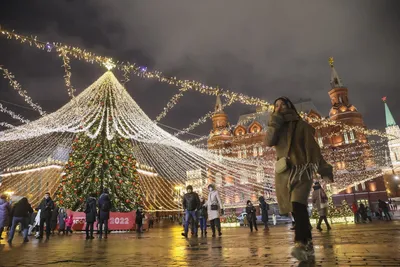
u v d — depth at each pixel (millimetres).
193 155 25609
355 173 54250
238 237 9039
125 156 18062
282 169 3465
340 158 57312
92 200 12000
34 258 5023
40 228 12672
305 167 3367
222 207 11195
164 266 3492
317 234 8109
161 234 13742
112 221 16438
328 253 3686
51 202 12531
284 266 3004
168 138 18422
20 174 33688
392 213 30484
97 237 12516
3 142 20953
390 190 59969
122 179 17531
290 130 3639
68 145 23547
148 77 13773
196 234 11672
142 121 16938
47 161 31703
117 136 18047
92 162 17359
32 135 16047
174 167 30219
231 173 38344
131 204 17609
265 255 3943
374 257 3227
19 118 17891
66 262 4316
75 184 17234
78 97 15531
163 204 36188
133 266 3623
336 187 54219
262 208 15914
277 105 3908
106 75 16797
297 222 3307
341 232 8461
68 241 10203
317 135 61219
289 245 5332
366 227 11211
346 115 60000
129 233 15375
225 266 3215
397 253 3455
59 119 15320
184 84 14617
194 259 3990
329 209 18016
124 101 16844
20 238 13383
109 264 3891
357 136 57719
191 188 10992
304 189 3365
